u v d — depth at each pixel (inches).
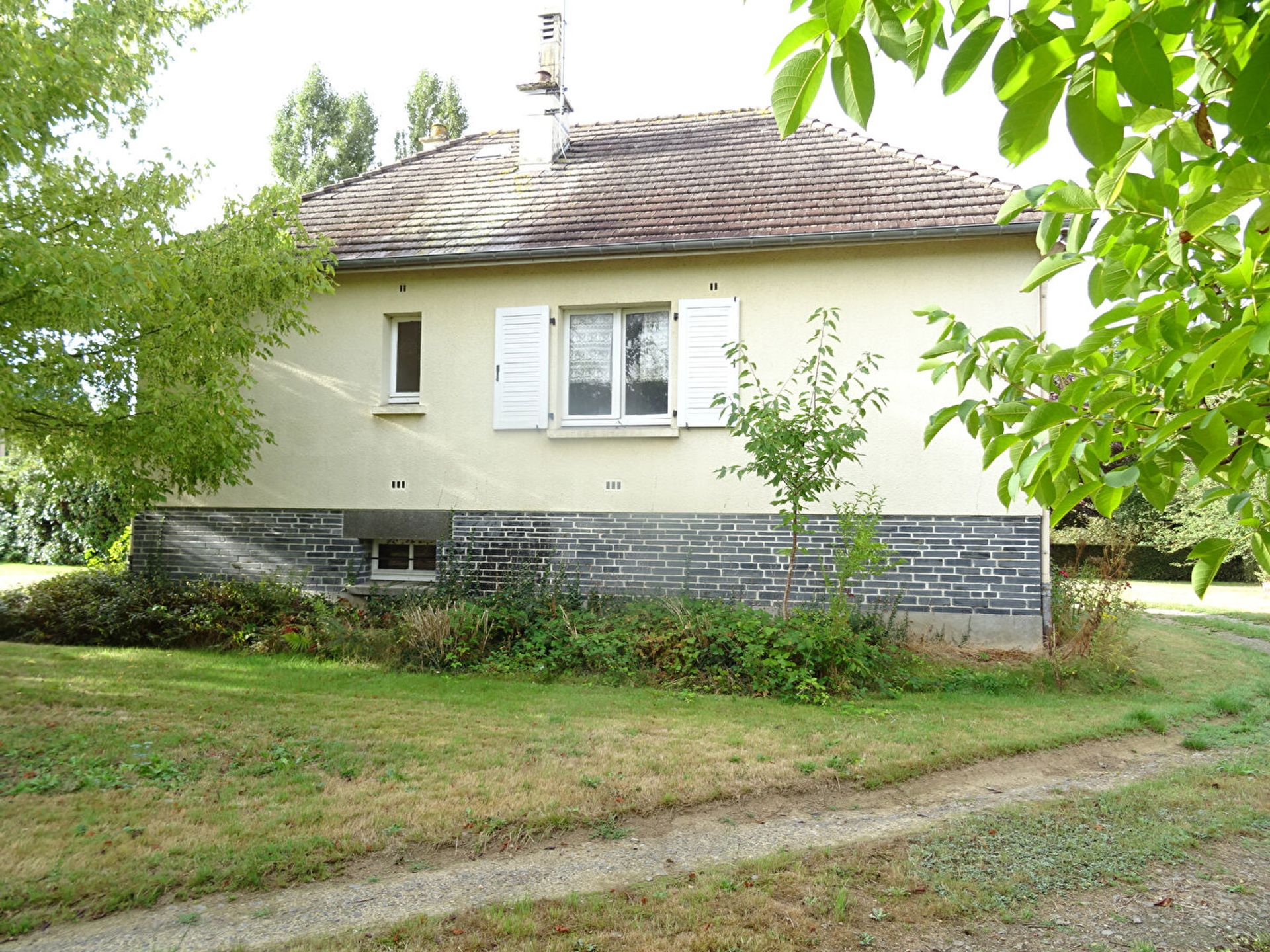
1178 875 170.7
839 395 383.9
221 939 140.9
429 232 455.8
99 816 188.5
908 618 378.0
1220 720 304.7
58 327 259.1
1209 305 80.5
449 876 166.9
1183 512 869.2
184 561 455.8
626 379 423.8
